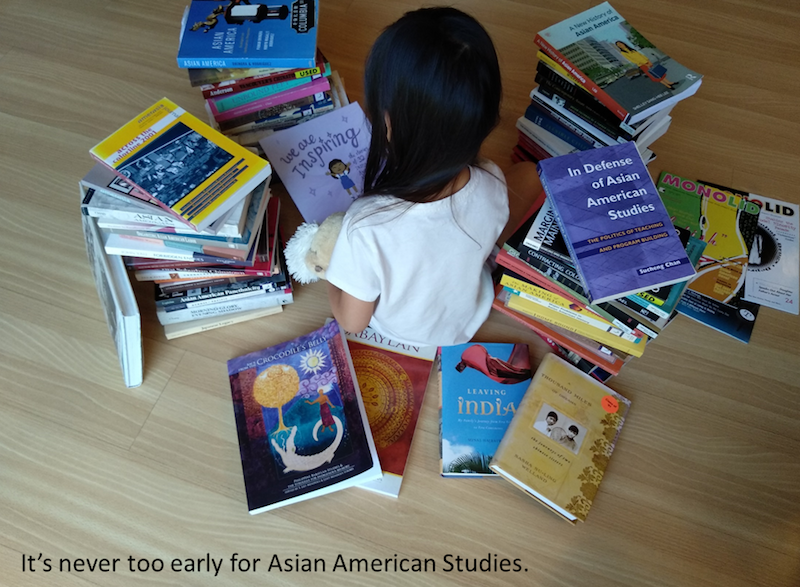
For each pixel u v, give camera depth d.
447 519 1.03
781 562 1.02
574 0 1.65
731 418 1.14
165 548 0.99
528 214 1.01
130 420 1.10
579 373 1.12
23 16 1.57
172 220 0.93
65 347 1.16
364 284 0.85
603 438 1.07
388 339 1.17
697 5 1.67
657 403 1.15
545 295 1.04
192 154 0.97
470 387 1.12
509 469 1.01
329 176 1.23
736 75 1.55
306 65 1.08
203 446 1.08
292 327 1.20
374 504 1.04
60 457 1.06
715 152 1.43
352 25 1.58
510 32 1.59
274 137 1.22
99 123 1.41
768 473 1.09
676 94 1.04
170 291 1.11
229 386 1.14
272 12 1.14
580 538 1.03
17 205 1.30
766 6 1.67
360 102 1.45
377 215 0.75
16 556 0.98
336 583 0.98
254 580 0.97
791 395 1.16
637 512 1.05
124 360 1.08
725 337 1.21
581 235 0.92
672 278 0.89
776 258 1.28
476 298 1.01
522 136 1.32
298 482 1.01
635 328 0.97
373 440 1.07
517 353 1.17
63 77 1.47
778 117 1.50
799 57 1.59
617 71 1.07
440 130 0.68
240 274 1.08
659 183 1.37
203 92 1.14
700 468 1.09
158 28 1.57
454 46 0.64
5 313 1.19
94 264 1.13
